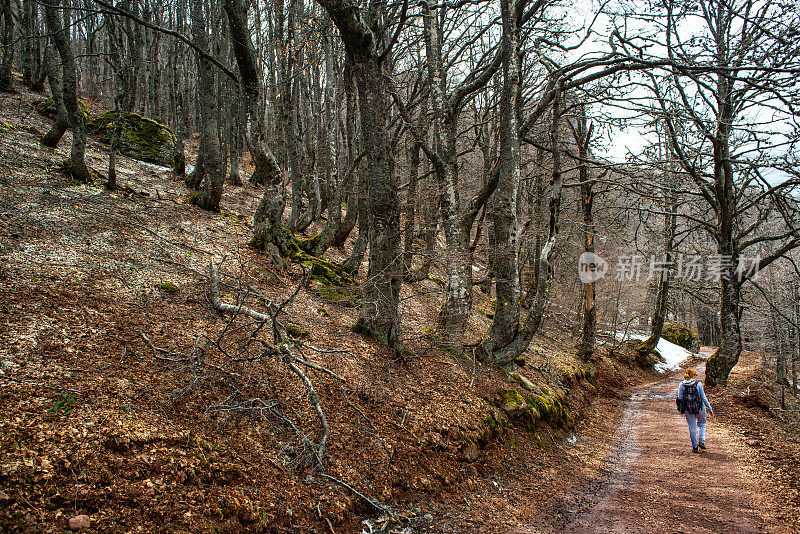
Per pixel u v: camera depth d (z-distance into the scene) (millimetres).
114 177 10250
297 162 12070
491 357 10500
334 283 10625
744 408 12023
